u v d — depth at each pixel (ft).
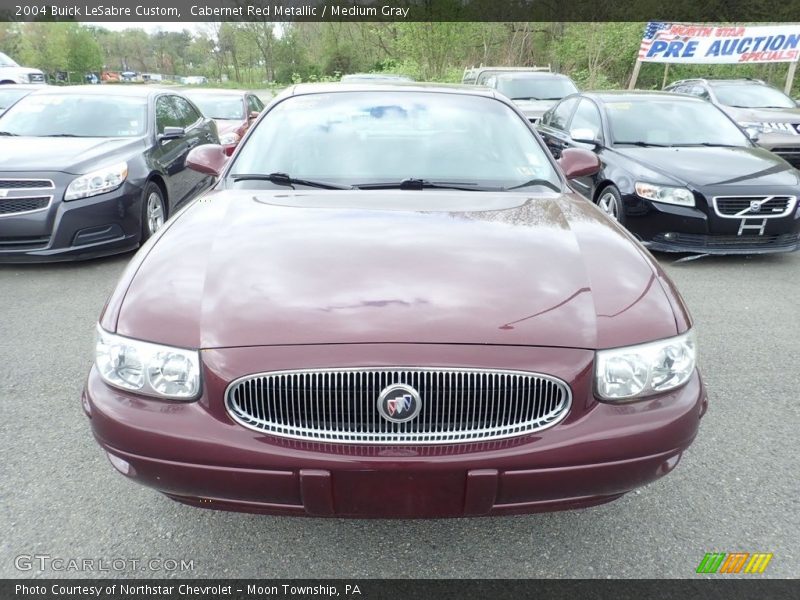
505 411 5.96
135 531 7.47
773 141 31.94
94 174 17.33
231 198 9.13
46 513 7.74
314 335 5.96
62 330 13.50
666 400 6.29
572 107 25.86
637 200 18.43
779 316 14.67
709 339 13.33
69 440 9.33
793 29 50.67
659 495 8.20
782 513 7.86
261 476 5.90
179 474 6.03
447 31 90.89
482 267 6.91
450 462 5.79
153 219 19.66
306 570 6.94
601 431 5.99
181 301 6.48
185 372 6.04
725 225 17.61
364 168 9.89
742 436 9.60
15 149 18.07
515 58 109.09
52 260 17.15
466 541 7.37
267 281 6.63
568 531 7.54
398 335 5.94
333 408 5.91
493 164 10.13
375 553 7.18
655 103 22.97
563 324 6.18
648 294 6.75
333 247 7.27
